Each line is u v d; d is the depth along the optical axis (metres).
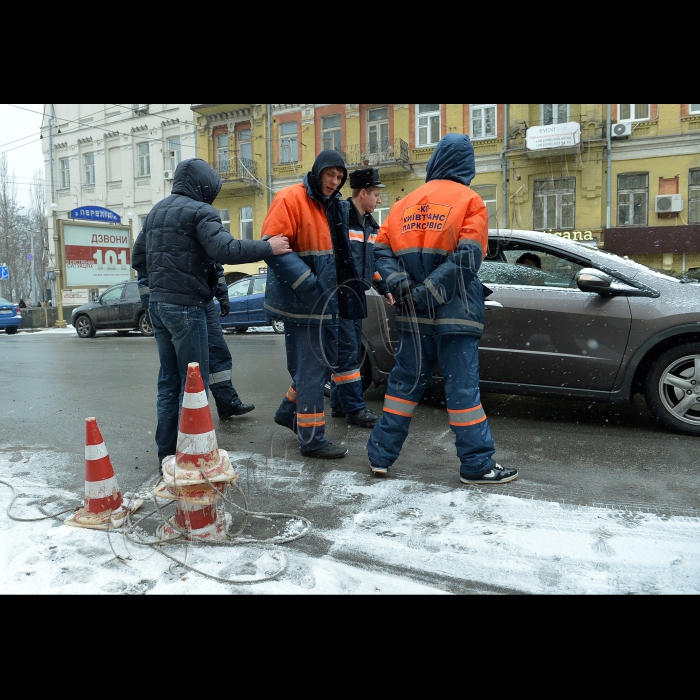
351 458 3.95
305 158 26.67
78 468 3.90
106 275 24.25
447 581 2.30
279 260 3.53
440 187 3.30
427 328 3.34
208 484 2.62
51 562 2.50
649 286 4.38
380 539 2.67
